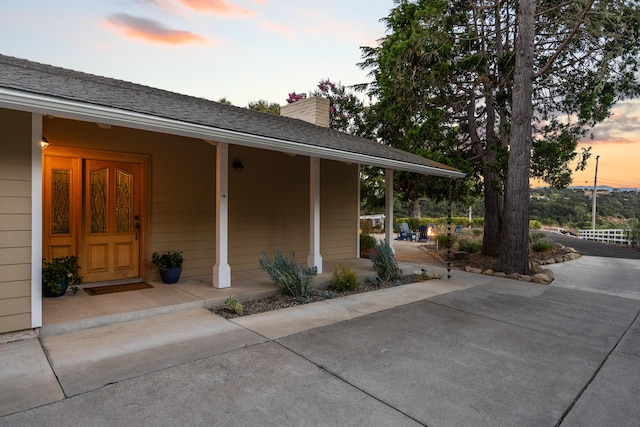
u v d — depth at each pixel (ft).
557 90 35.40
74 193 17.56
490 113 35.94
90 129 17.61
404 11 37.17
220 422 7.54
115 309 14.40
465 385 9.48
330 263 27.94
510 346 12.41
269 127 19.74
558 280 25.23
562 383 9.75
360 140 29.76
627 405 8.66
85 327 13.05
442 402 8.58
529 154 26.58
